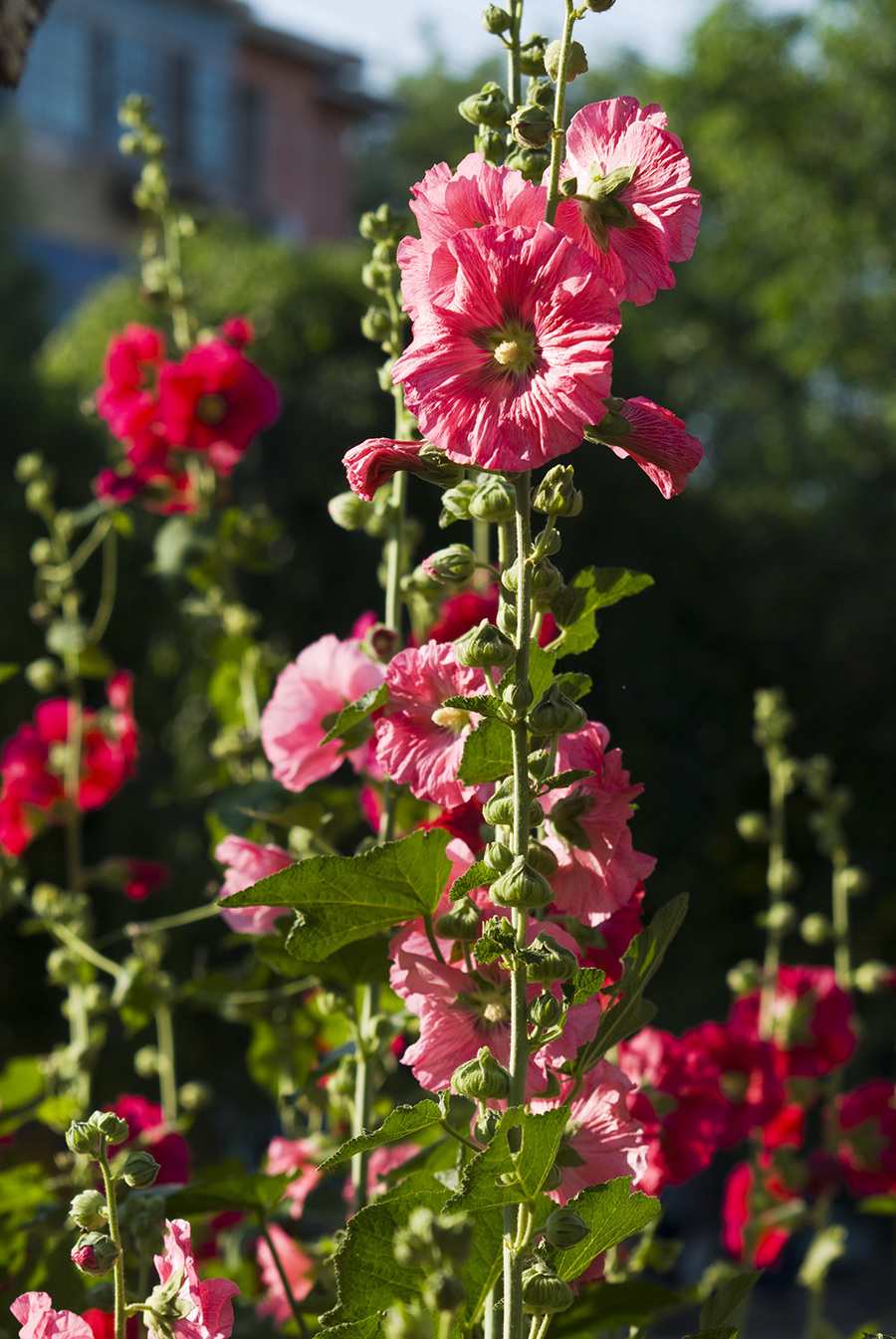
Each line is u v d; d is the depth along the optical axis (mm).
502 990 1809
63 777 3314
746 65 13477
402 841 1776
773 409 15773
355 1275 1723
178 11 19609
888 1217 10727
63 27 18609
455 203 1733
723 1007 11047
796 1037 2969
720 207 15117
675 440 1753
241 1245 2256
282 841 2305
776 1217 2910
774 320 14195
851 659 12594
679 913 1799
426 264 1735
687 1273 9445
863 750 12359
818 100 13438
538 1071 1782
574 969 1729
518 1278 1714
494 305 1697
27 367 11109
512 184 1730
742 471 14742
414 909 1809
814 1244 2953
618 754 1823
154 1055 2887
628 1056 2277
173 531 3072
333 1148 2234
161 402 2967
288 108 20844
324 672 2062
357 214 25547
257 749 2883
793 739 12281
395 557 2127
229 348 2994
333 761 2070
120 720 3369
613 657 11680
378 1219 1727
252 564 3086
